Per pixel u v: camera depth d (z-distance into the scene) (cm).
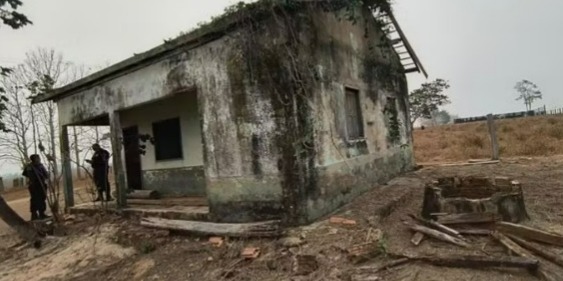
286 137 609
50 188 912
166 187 1060
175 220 716
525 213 561
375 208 670
